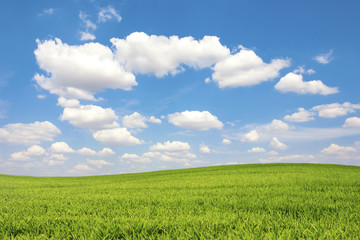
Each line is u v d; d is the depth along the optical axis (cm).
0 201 779
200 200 667
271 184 1058
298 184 1021
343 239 323
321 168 2258
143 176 2361
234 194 781
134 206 617
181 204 611
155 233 395
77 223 444
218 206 579
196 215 488
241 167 2777
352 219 420
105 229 402
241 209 536
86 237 374
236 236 350
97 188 1198
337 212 484
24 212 570
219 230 389
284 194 734
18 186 1470
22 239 377
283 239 325
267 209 541
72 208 606
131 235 380
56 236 383
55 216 512
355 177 1272
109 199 736
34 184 1644
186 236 358
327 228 376
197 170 2816
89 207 611
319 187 882
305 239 336
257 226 380
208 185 1100
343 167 2573
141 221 429
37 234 407
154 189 1060
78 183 1728
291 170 1992
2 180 2055
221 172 2103
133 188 1137
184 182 1341
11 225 450
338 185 966
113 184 1467
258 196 719
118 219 461
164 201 662
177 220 437
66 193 987
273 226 396
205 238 348
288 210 525
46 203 700
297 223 403
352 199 624
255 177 1422
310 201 588
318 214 478
